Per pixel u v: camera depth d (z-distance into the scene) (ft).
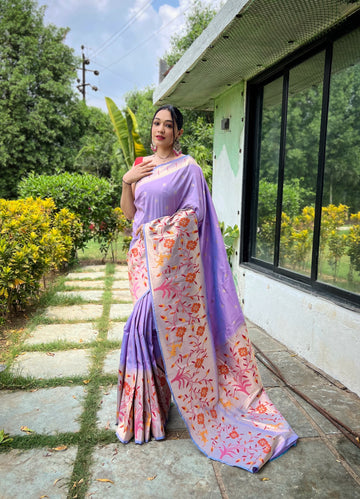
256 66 12.54
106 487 5.81
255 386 7.73
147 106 47.96
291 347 11.22
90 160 63.93
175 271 6.93
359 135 8.82
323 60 10.13
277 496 5.68
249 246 14.93
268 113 13.33
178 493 5.72
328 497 5.66
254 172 14.42
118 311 14.48
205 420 7.11
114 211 24.43
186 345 7.04
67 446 6.70
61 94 60.95
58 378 9.11
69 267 22.91
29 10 61.57
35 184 23.07
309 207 10.96
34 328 12.59
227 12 9.18
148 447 6.80
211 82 14.53
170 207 7.16
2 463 6.26
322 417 7.74
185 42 38.17
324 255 10.23
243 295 14.62
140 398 6.95
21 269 12.52
